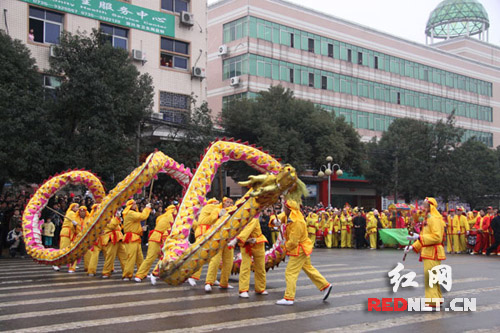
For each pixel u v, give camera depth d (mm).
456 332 6371
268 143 26359
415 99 50500
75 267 12672
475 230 19953
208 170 9625
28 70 19609
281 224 9000
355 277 11500
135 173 10953
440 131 36031
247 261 8961
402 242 21594
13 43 19734
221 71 39594
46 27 24594
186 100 29469
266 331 6320
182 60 29891
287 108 28719
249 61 37406
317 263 15008
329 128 29000
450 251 20578
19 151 17969
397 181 37344
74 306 7891
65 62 19094
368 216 22922
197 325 6613
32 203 12984
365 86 45938
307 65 41281
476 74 57406
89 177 13219
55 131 19062
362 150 33188
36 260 12336
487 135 58000
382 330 6445
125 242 11070
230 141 10531
